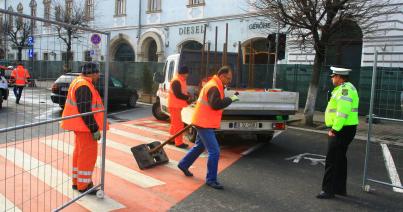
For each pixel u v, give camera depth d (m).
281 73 17.80
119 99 15.95
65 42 4.92
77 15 27.62
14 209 4.52
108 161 7.07
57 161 6.20
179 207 5.00
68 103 4.88
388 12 12.49
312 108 12.67
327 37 11.70
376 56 5.85
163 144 6.93
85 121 4.82
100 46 6.80
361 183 6.40
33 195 5.09
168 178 6.21
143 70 21.69
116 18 28.78
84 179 5.15
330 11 10.99
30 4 38.03
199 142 6.21
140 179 6.09
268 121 8.35
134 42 27.55
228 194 5.58
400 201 5.56
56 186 5.26
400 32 14.41
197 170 6.72
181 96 8.21
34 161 6.65
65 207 4.67
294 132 11.39
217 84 5.72
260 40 19.97
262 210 5.02
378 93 14.82
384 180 6.63
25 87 4.62
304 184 6.20
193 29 23.33
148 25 26.39
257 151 8.55
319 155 8.30
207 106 5.74
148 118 13.30
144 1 26.59
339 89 5.48
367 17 11.59
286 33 12.67
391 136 11.03
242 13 20.48
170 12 24.80
